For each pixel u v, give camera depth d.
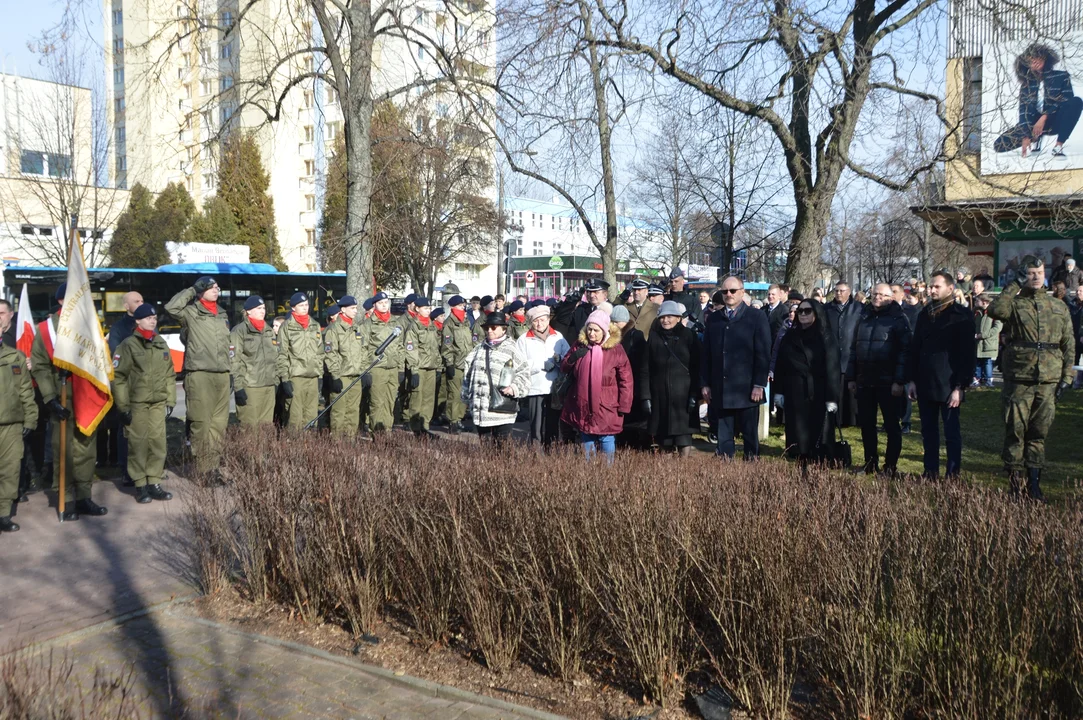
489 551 4.11
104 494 8.03
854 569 3.39
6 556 6.07
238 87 12.13
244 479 5.09
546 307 8.24
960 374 7.00
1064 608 3.04
